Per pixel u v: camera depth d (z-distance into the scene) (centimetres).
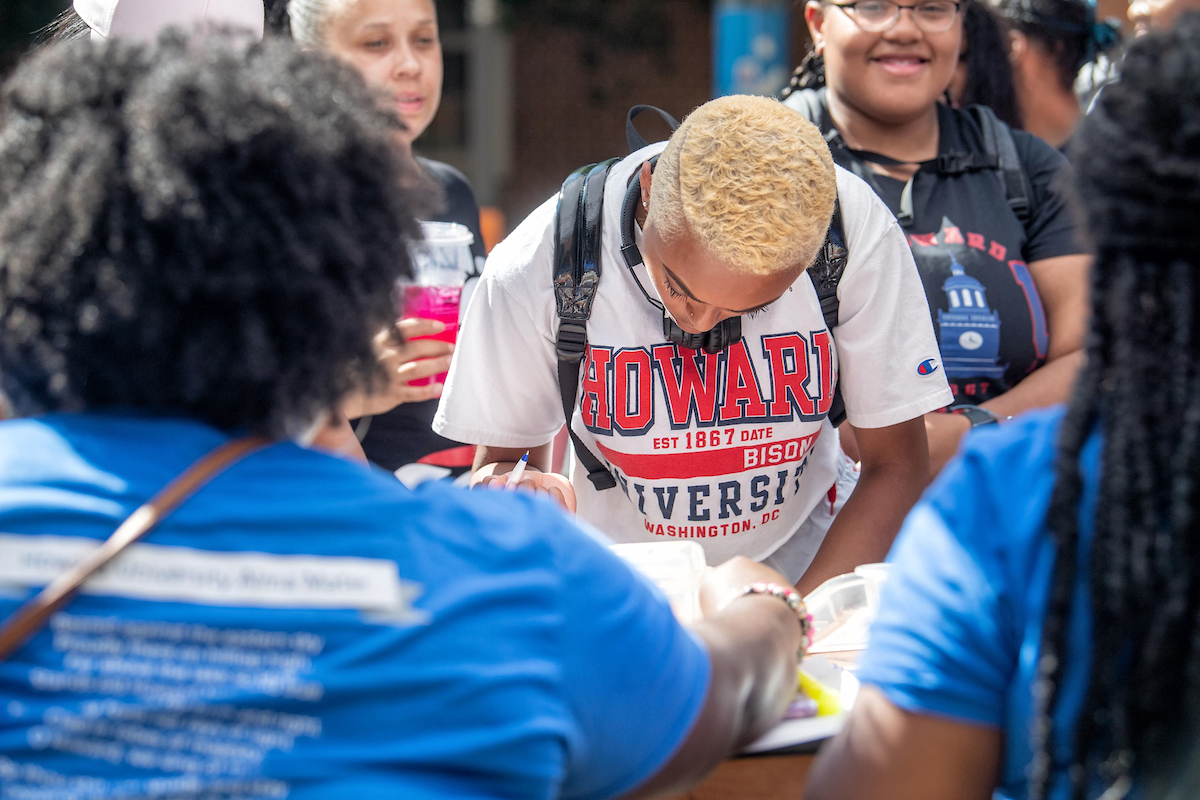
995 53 288
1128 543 83
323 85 96
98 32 201
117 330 88
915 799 95
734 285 155
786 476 191
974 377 237
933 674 92
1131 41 92
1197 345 83
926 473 196
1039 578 88
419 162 258
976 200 240
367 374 100
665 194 159
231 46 96
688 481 188
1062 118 324
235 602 85
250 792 82
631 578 99
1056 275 239
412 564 89
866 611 157
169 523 86
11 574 85
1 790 82
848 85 244
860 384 187
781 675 121
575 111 990
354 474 94
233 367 90
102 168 87
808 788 104
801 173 153
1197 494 81
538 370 189
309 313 92
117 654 83
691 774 103
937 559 93
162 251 87
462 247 199
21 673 83
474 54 1003
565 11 952
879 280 182
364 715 85
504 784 86
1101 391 87
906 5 235
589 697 92
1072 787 86
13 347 91
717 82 583
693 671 101
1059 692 86
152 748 82
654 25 960
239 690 83
